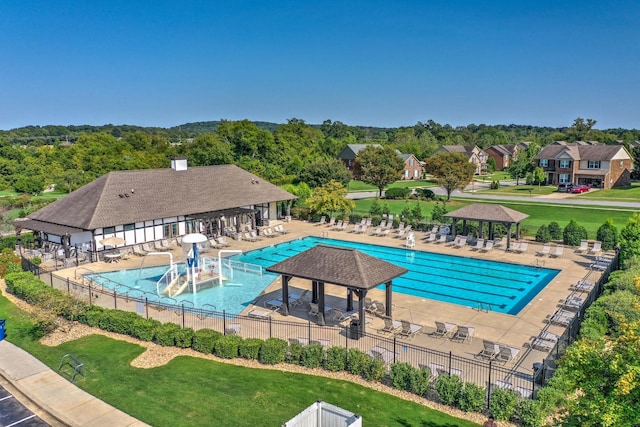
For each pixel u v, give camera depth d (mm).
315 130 161375
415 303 26953
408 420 15242
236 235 45094
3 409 16359
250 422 15164
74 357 19469
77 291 28047
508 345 20859
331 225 51375
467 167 67750
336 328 22828
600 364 11047
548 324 23344
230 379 18016
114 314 22891
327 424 13953
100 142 109438
